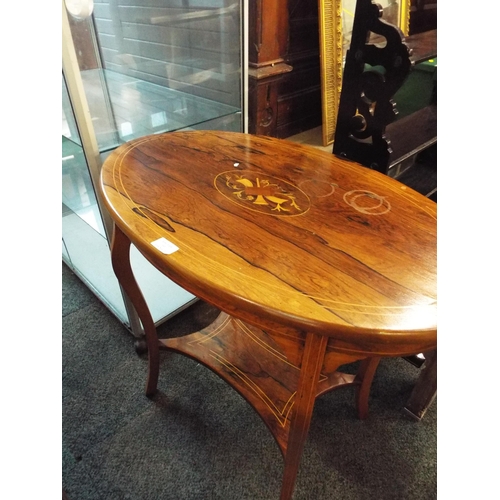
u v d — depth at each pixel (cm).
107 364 123
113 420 106
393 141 143
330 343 52
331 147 191
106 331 135
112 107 113
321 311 50
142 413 108
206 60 126
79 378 118
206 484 93
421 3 182
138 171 82
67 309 144
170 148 95
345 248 63
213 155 93
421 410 107
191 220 67
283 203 75
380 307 51
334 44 176
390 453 101
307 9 179
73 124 91
